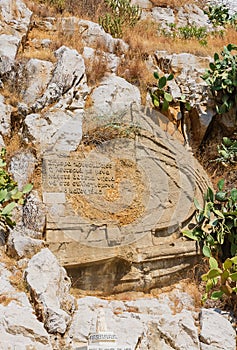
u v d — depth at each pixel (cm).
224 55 924
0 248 674
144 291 712
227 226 742
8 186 703
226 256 754
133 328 594
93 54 938
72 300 625
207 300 702
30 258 661
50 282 605
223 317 666
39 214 700
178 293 709
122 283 705
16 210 716
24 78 848
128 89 873
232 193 755
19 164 756
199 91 908
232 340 635
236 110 901
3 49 873
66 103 823
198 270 741
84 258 691
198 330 640
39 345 539
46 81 848
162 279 719
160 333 618
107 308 641
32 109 814
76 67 862
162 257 723
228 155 851
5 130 794
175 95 898
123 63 948
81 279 691
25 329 544
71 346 564
